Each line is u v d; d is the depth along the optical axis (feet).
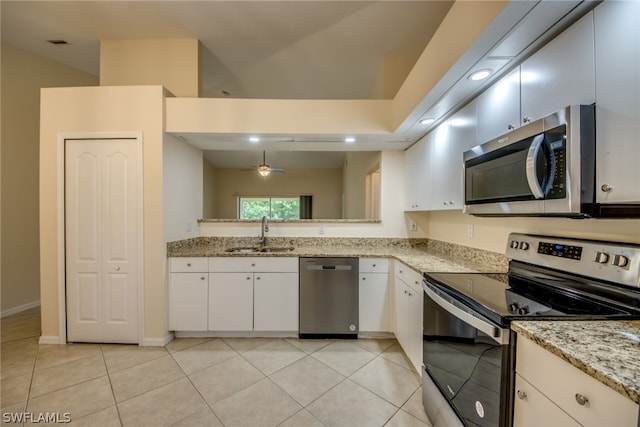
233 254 8.45
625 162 2.87
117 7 7.55
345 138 8.82
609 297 3.64
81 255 8.09
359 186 16.63
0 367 6.91
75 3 7.45
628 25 2.83
